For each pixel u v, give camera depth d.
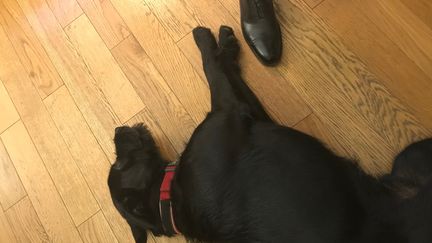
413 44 1.35
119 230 1.49
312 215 0.94
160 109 1.53
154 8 1.60
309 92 1.40
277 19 1.47
